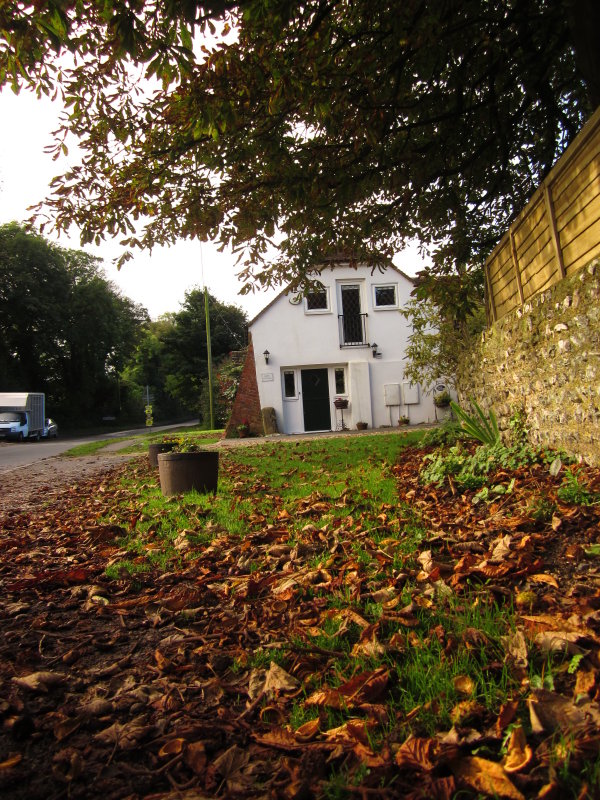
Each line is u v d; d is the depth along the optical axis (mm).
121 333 59031
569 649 2064
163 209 7504
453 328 12875
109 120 5844
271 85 5523
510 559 3148
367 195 8070
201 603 3113
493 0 5887
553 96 7891
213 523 5105
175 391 49844
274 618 2781
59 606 3223
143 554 4305
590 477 4668
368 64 5461
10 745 1860
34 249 48406
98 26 4547
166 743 1812
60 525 5891
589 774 1452
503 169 8305
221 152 6520
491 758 1603
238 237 8172
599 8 5176
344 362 22344
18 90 4832
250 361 22641
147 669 2361
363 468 8250
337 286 22375
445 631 2393
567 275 5828
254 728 1883
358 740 1724
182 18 3781
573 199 5422
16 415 32344
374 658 2219
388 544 3799
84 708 2043
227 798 1547
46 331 50812
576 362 5430
